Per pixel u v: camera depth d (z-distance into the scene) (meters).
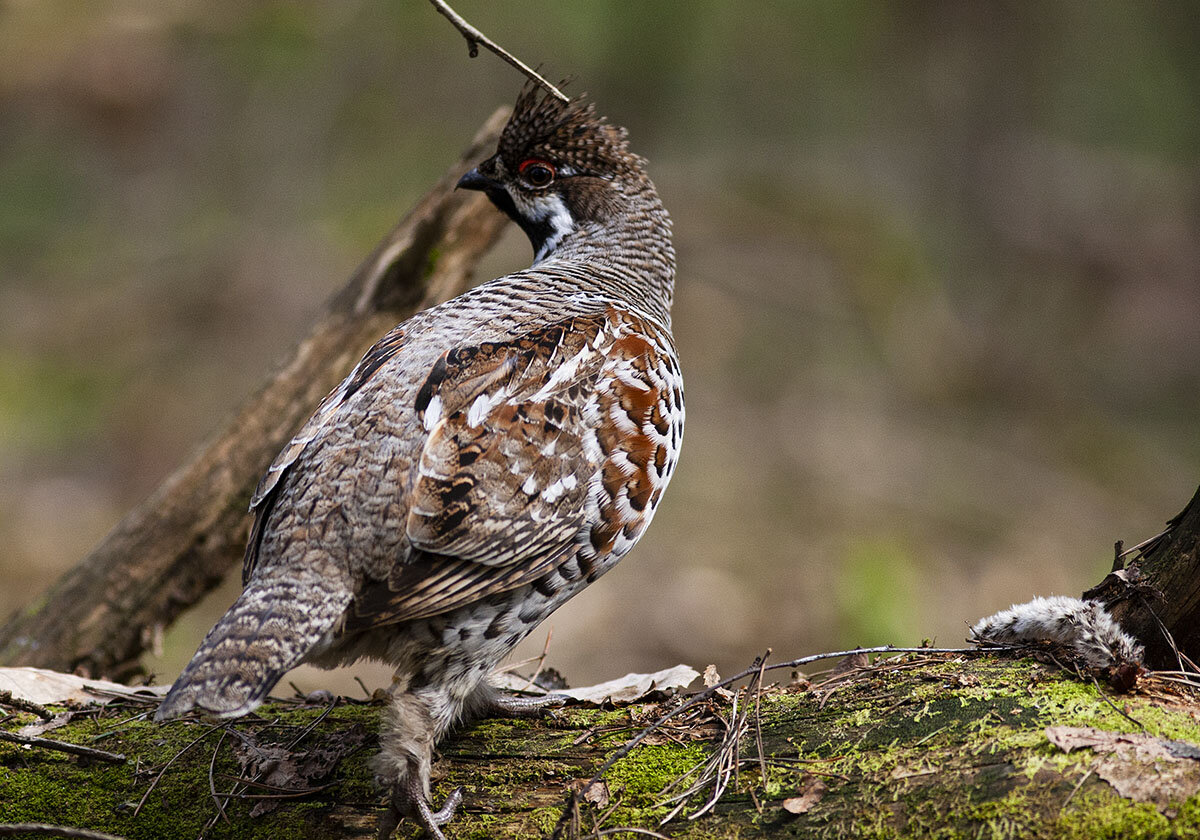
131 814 5.18
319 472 4.96
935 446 15.39
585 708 5.50
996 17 20.06
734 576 12.46
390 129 19.86
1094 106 20.95
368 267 7.77
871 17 20.59
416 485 4.82
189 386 15.82
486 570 4.90
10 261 18.05
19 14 16.95
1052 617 5.05
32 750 5.39
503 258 16.81
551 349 5.31
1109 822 4.21
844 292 17.70
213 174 19.05
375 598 4.75
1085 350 17.50
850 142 20.31
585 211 6.79
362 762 5.21
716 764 4.89
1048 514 14.24
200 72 19.08
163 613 7.66
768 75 20.84
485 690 5.43
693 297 17.38
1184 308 18.06
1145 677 4.88
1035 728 4.60
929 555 13.23
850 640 11.59
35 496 13.80
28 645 7.48
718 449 14.76
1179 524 5.17
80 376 16.12
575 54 19.78
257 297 17.11
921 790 4.52
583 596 12.17
